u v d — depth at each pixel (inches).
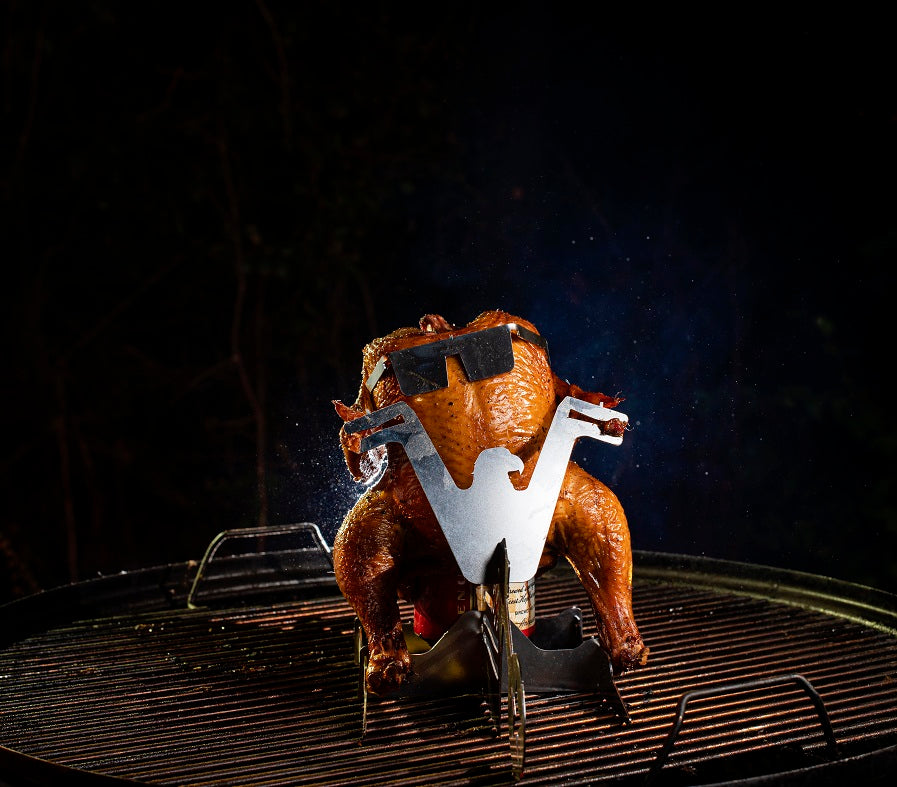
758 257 276.5
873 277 256.7
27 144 301.3
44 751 97.8
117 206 308.3
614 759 90.4
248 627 137.4
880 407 255.6
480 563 96.5
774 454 270.8
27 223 305.1
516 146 312.5
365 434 105.5
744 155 277.1
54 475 311.3
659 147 291.7
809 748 90.4
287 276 312.2
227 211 312.2
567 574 159.3
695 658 117.5
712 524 275.4
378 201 319.6
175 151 309.1
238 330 319.9
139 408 319.6
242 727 102.2
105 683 117.2
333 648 127.2
